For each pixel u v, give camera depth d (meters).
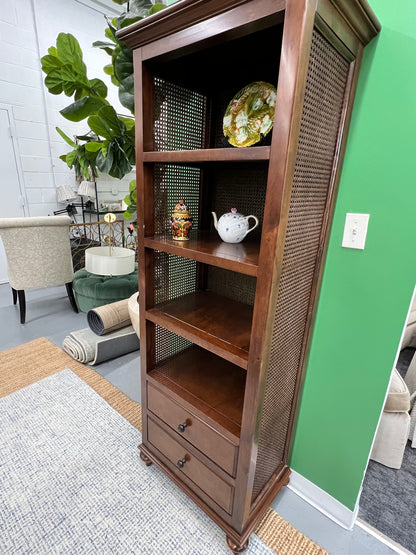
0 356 2.11
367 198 0.91
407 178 0.83
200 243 1.02
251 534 1.09
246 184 1.18
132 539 1.05
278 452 1.18
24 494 1.18
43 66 1.74
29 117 3.33
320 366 1.12
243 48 0.88
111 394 1.77
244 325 1.07
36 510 1.13
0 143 3.19
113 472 1.29
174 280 1.28
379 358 0.98
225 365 1.30
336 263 1.01
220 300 1.31
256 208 1.17
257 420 0.88
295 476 1.28
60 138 3.61
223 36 0.73
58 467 1.30
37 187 3.55
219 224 0.98
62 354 2.15
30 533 1.05
